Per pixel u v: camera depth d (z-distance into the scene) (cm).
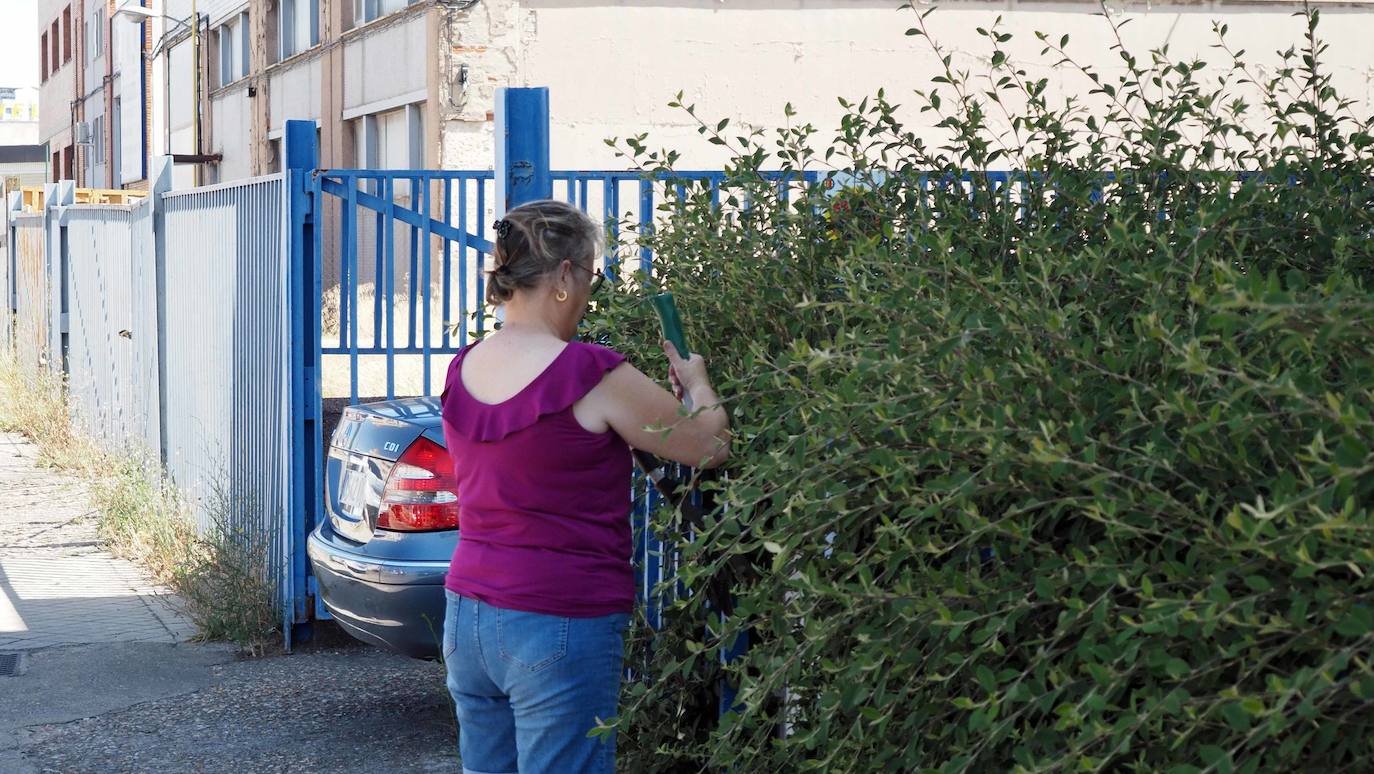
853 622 270
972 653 232
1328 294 192
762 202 389
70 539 980
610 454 298
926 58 1417
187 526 903
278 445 715
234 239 813
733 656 375
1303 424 212
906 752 253
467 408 301
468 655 304
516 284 301
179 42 3022
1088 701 205
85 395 1441
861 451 252
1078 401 234
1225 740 200
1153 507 218
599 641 297
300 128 674
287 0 2252
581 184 607
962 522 230
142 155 3400
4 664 670
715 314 364
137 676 649
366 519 554
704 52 1405
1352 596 192
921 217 335
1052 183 354
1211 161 339
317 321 681
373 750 545
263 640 696
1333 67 1460
